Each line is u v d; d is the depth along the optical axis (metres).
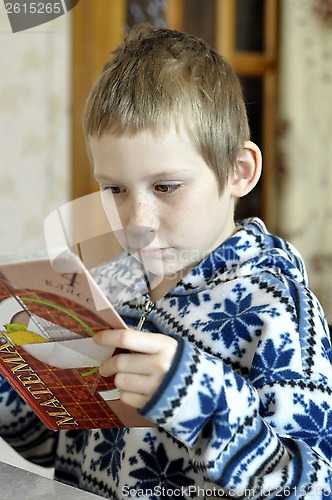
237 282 1.04
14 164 2.77
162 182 1.02
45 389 0.91
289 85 2.95
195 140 1.03
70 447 1.20
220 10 2.92
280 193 3.01
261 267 1.07
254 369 0.96
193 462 0.92
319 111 2.99
